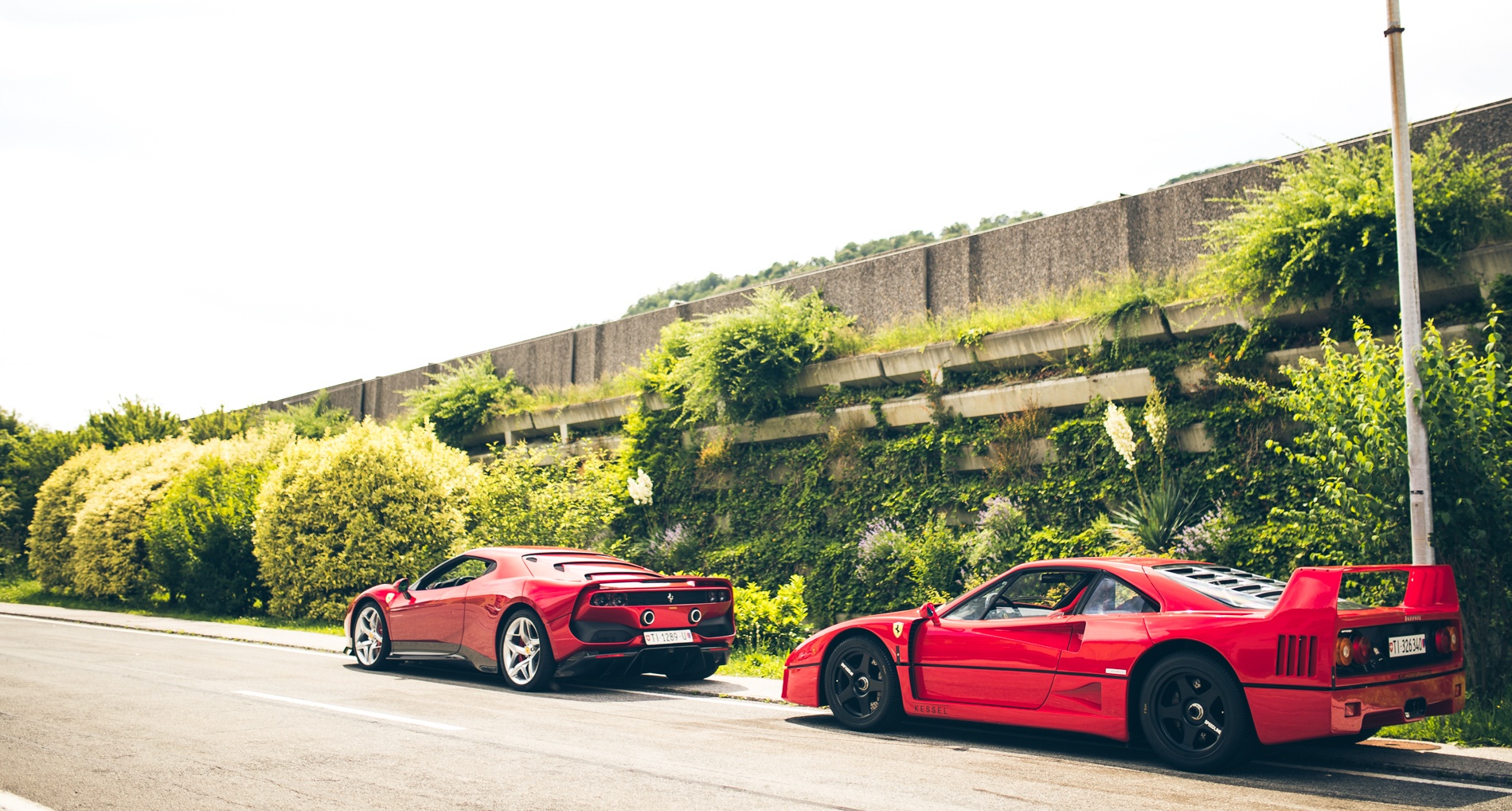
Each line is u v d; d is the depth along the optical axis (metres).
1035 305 14.27
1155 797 5.12
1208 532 11.21
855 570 14.62
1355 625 5.53
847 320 16.86
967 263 15.72
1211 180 13.11
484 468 22.39
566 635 9.21
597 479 19.11
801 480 16.17
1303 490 11.04
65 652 12.34
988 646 6.87
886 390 15.45
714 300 19.70
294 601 18.11
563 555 10.45
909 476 14.73
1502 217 10.16
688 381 17.20
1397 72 8.07
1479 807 4.91
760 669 11.15
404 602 10.91
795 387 16.47
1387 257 10.31
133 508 23.14
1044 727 6.53
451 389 23.12
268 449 22.78
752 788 5.26
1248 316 11.73
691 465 17.97
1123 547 11.70
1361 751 6.24
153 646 13.46
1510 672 7.54
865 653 7.59
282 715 7.51
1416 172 10.34
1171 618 6.08
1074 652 6.41
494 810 4.73
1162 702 6.01
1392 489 7.93
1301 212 10.84
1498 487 7.50
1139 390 12.61
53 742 6.34
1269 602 6.07
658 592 9.71
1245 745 5.60
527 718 7.64
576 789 5.18
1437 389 7.63
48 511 26.81
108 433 31.16
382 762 5.81
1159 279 13.34
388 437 18.56
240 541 20.11
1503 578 7.66
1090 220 14.35
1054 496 13.05
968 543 13.37
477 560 10.67
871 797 5.09
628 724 7.47
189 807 4.75
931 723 7.84
